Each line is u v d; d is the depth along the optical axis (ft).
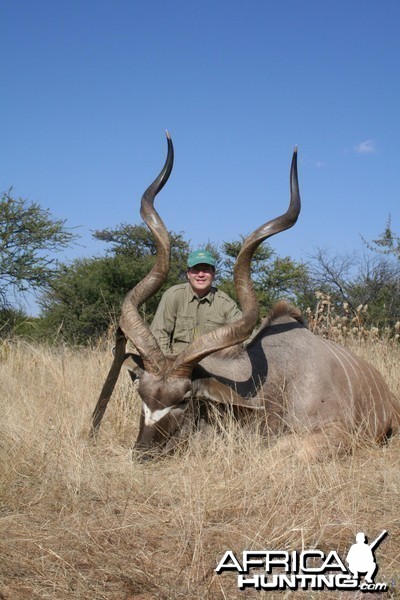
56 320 52.95
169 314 17.21
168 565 8.84
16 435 13.52
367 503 10.77
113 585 8.29
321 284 43.14
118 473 12.09
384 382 16.76
